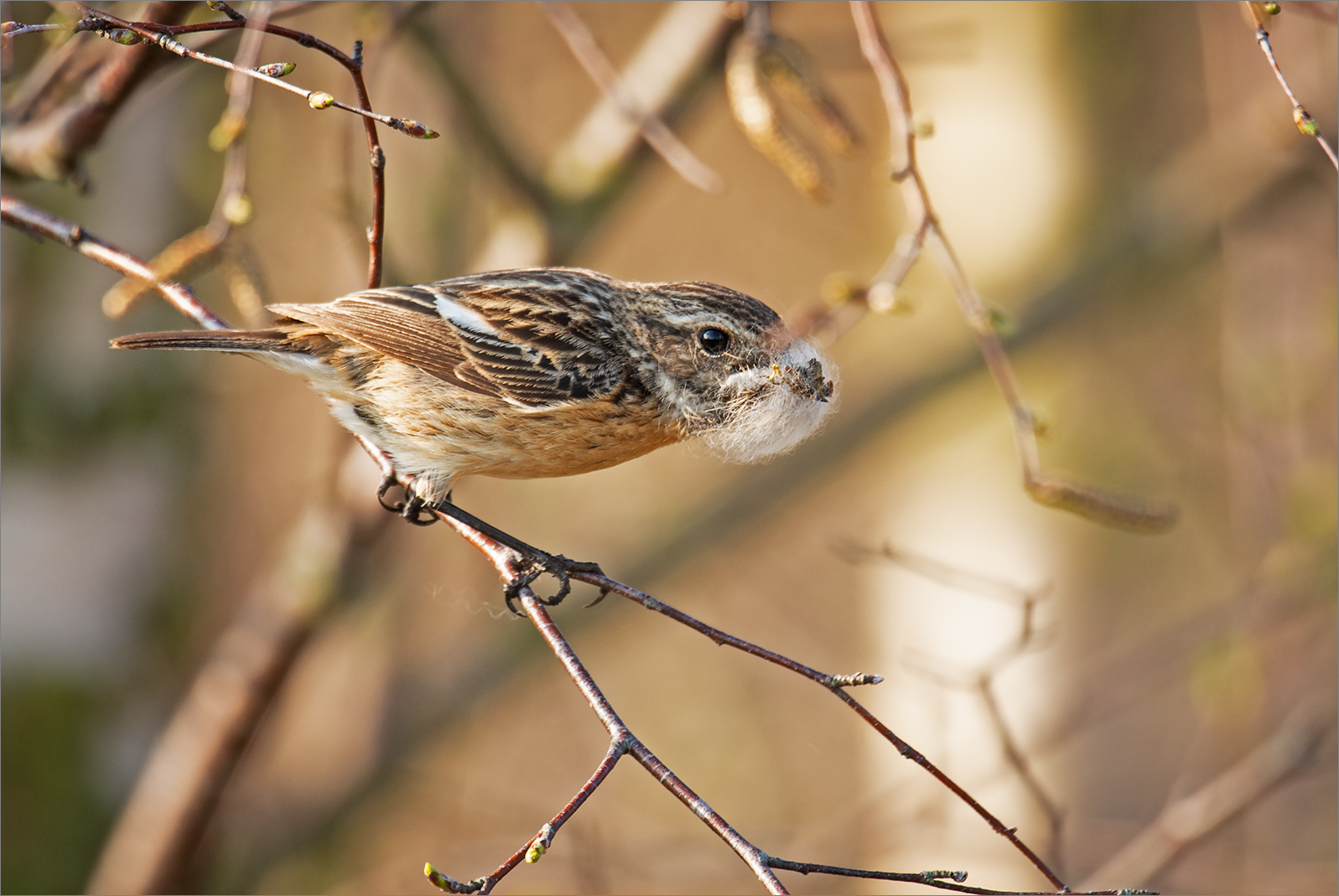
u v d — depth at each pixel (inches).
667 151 317.1
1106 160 503.8
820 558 752.3
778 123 327.9
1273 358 505.4
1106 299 499.2
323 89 486.0
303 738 621.6
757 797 735.7
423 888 565.3
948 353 499.5
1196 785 489.1
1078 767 491.5
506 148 436.1
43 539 446.6
